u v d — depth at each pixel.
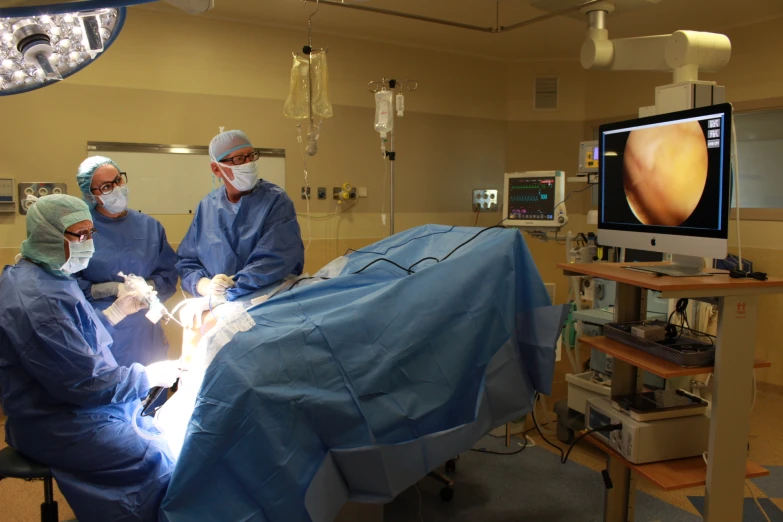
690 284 1.54
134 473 1.53
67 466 1.54
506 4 3.37
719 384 1.60
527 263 1.80
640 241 1.92
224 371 1.41
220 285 1.84
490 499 2.35
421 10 3.48
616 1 2.75
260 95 3.73
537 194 3.52
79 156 3.28
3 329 1.46
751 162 3.67
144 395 1.65
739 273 1.68
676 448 1.80
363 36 4.00
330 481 1.43
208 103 3.58
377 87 4.01
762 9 3.39
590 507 2.30
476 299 1.68
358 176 4.09
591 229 4.56
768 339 3.55
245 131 3.70
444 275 1.67
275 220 1.98
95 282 2.21
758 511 2.24
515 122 4.63
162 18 3.43
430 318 1.60
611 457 1.95
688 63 2.29
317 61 2.70
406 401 1.53
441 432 1.53
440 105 4.36
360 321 1.53
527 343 1.78
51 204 1.56
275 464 1.37
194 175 3.55
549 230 3.53
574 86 4.57
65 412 1.52
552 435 2.97
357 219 4.11
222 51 3.60
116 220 2.25
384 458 1.45
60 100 3.21
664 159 1.80
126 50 3.35
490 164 4.61
